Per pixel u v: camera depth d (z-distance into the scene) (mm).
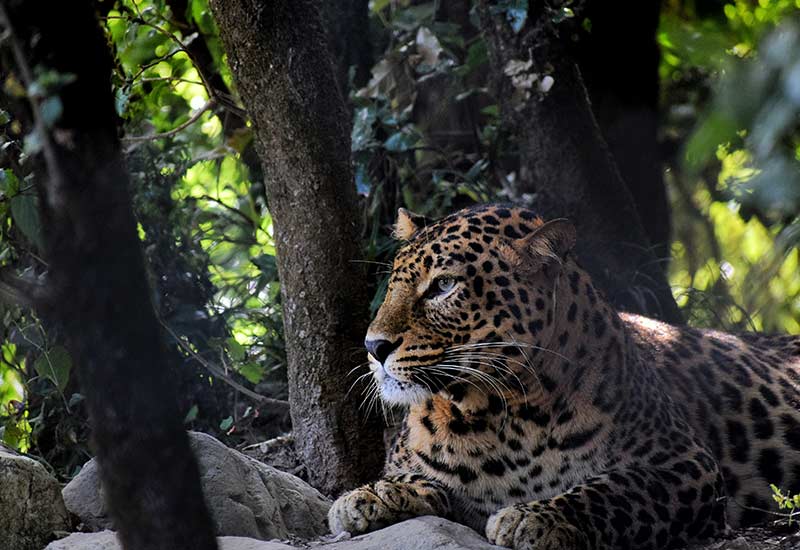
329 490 10547
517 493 9094
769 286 18094
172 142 13969
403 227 10008
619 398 9164
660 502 8836
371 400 10609
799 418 10539
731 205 16422
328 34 13719
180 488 5613
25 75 5262
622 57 15000
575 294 9242
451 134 15180
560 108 12875
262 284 13180
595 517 8477
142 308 5559
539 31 12539
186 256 13234
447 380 8875
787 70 4316
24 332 11555
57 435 11836
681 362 10602
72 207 5453
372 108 13227
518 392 8922
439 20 15266
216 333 13016
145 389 5531
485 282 8852
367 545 7934
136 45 12891
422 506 8836
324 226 10297
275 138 10227
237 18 10000
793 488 10312
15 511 8172
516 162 15422
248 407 12586
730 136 4645
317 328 10430
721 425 10312
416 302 8891
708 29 15594
